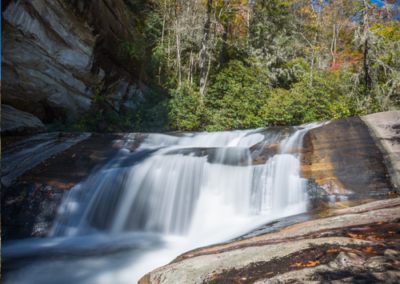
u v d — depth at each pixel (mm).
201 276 2295
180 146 9117
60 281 3674
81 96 11273
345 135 6527
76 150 7875
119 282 3605
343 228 2770
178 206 6070
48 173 6746
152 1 18031
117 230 6043
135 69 14383
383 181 5023
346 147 6051
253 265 2242
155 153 7684
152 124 12719
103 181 6613
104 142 8586
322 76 14367
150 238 5492
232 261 2471
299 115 13484
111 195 6410
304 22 25438
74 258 4480
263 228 4082
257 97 14180
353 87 13969
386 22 17188
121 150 8094
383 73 15227
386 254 1854
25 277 3770
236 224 5246
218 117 12781
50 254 4695
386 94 13438
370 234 2375
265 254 2438
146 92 15773
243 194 5789
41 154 7441
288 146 6754
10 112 8406
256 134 8406
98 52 11383
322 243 2328
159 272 2691
